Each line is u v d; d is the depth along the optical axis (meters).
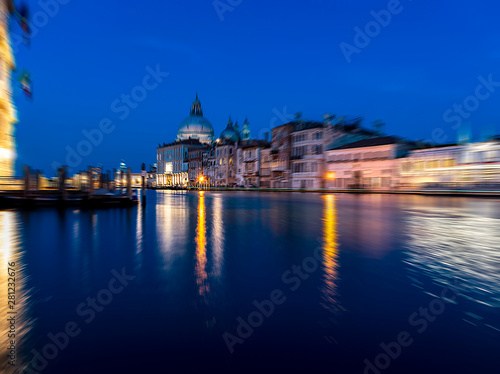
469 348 2.57
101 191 24.42
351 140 62.62
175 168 123.50
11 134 22.95
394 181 48.69
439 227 10.53
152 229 9.72
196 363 2.32
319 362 2.34
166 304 3.52
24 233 8.79
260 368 2.26
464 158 40.16
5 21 19.41
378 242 7.61
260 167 75.12
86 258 5.78
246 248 6.80
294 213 15.62
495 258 5.94
